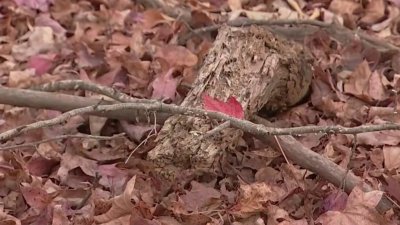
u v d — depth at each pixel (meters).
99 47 6.58
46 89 5.36
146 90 5.87
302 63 5.37
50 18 7.14
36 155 5.06
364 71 5.82
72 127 5.34
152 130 4.79
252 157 4.99
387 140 5.13
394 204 4.49
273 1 7.34
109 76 6.09
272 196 4.52
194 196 4.57
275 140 4.66
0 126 5.41
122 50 6.52
